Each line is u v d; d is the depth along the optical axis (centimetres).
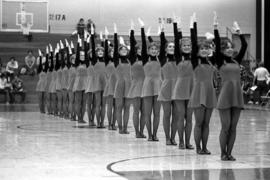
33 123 1368
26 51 2773
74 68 1464
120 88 1086
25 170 623
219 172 611
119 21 2986
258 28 2938
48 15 2917
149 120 956
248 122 1413
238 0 3023
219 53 724
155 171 617
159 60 923
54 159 714
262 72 2169
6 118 1546
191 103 772
